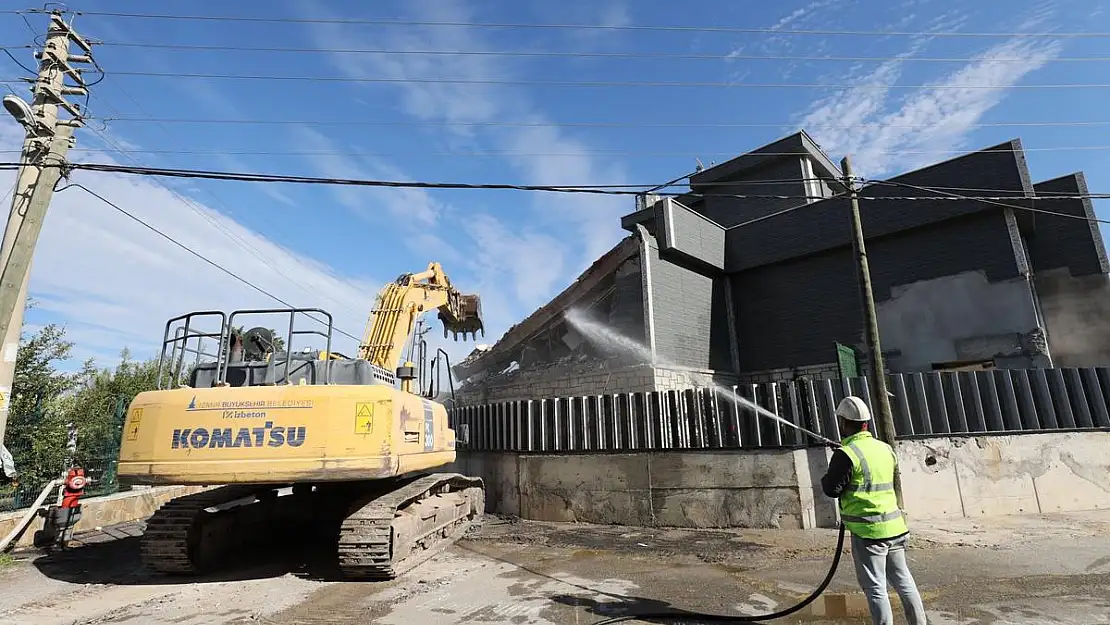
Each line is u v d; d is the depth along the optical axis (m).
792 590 6.09
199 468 6.65
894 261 14.59
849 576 6.50
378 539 6.74
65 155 8.94
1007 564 6.71
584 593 6.23
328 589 6.66
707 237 16.23
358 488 8.96
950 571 6.53
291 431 6.77
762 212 20.66
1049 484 9.77
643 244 14.54
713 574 6.86
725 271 16.91
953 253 13.73
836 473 4.44
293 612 5.83
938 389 10.11
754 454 9.75
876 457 4.48
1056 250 13.59
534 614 5.55
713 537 9.05
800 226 15.80
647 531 9.84
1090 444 9.98
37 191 8.63
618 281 15.29
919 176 14.16
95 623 5.64
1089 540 7.66
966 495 9.60
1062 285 13.38
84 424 16.05
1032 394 10.20
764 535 8.99
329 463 6.69
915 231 14.34
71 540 9.91
